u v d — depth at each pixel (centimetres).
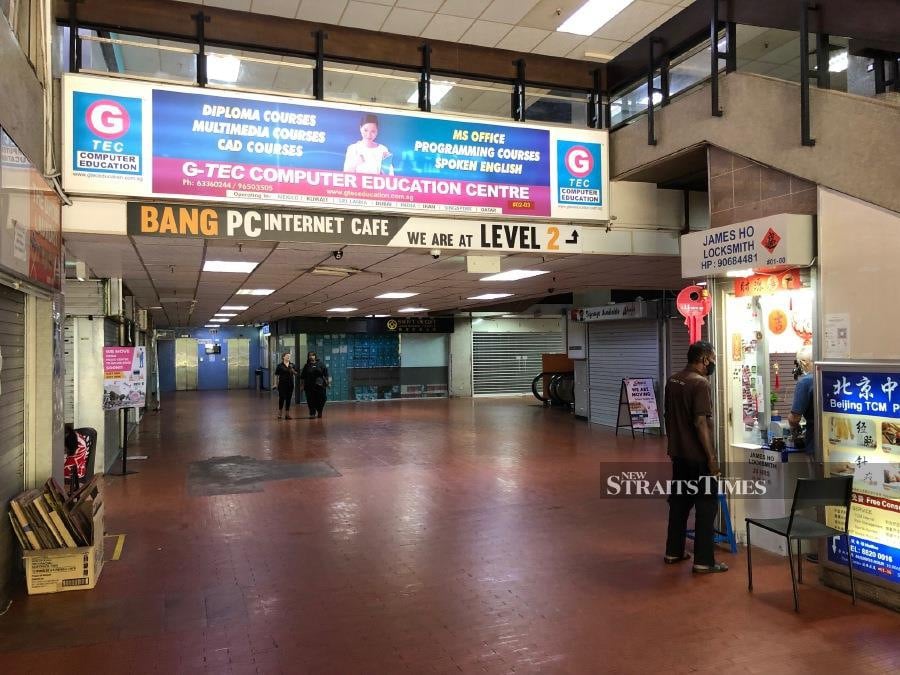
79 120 566
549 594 482
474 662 378
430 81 721
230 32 652
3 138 395
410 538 628
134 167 579
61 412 590
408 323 2297
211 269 905
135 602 474
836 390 476
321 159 634
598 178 745
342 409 1975
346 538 630
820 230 486
